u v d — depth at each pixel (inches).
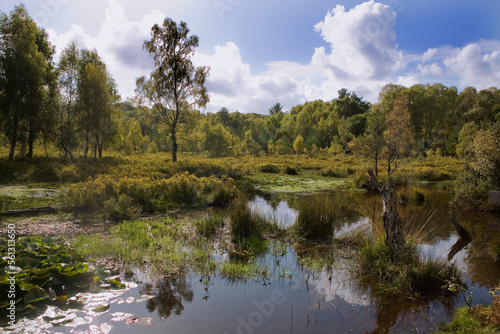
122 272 215.2
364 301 185.2
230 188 513.3
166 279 209.9
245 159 1569.9
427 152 1542.8
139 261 231.9
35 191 507.8
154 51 1051.9
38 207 404.8
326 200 541.6
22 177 626.5
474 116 1830.7
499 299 151.9
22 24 838.5
